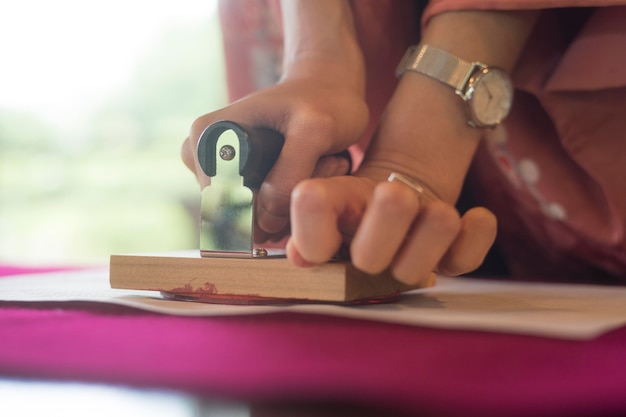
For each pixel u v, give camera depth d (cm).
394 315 43
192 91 282
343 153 59
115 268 53
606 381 32
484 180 84
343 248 50
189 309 47
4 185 279
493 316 44
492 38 61
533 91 70
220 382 32
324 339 40
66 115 279
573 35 73
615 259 80
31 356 37
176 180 284
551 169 76
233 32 92
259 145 51
